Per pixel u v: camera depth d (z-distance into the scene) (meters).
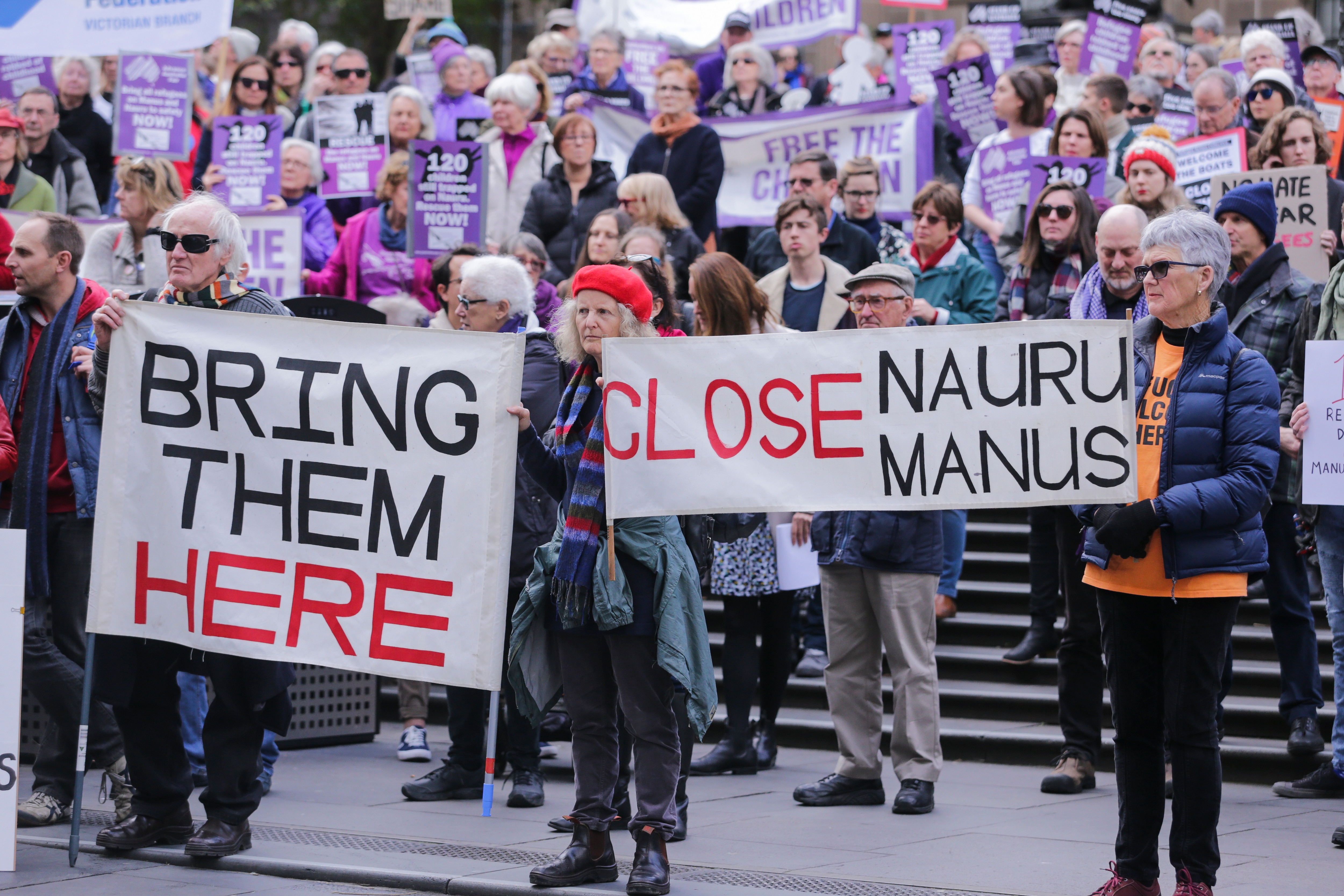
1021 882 16.50
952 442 15.83
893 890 16.20
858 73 46.03
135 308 17.62
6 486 19.91
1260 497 14.47
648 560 16.02
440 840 18.95
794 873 17.00
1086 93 34.84
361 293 32.47
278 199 34.66
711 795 21.98
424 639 16.67
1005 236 29.53
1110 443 15.30
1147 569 14.68
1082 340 15.42
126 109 35.09
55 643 19.72
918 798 20.45
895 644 20.72
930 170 36.62
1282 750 22.53
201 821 19.83
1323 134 26.47
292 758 25.34
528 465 17.02
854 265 29.39
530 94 35.50
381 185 32.41
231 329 17.45
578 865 16.39
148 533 17.48
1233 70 40.44
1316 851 18.02
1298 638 22.41
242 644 17.17
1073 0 55.25
